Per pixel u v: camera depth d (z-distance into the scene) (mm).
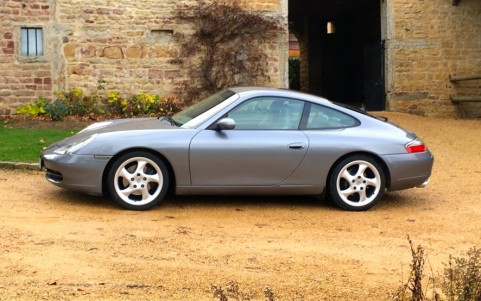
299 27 26031
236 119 6535
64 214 6020
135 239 5254
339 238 5590
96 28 14383
